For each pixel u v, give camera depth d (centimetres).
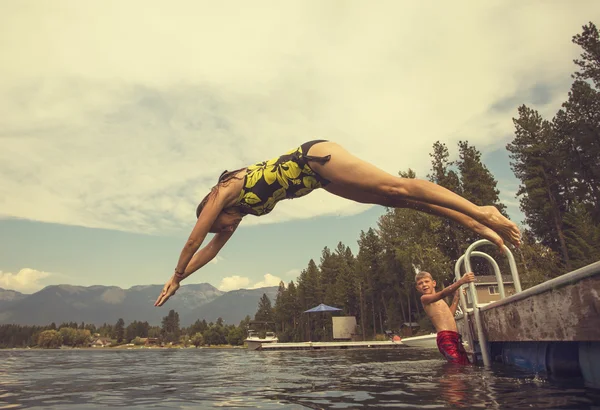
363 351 1476
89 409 263
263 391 341
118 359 1474
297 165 309
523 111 3375
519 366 412
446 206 301
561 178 3238
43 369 809
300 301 7281
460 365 515
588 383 271
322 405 253
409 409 227
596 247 2602
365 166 299
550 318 250
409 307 4288
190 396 320
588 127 2844
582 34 2750
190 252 316
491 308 418
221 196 314
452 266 3409
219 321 11800
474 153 4028
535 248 2681
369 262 5300
